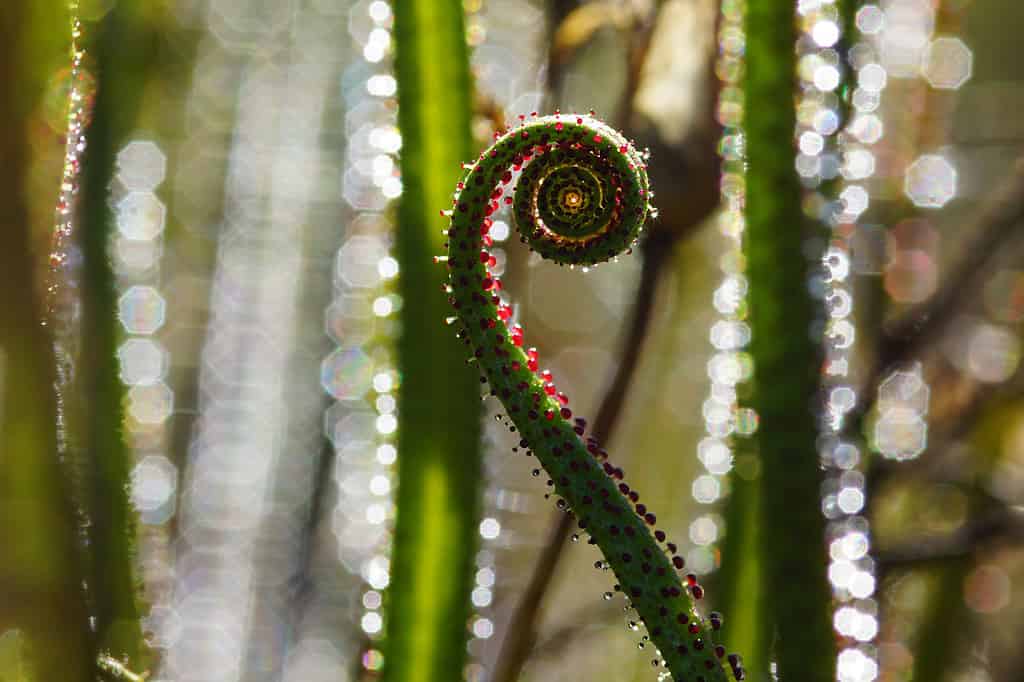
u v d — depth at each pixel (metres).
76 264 0.19
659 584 0.17
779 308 0.19
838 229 0.19
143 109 0.24
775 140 0.19
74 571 0.17
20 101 0.17
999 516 0.23
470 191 0.17
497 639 0.23
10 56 0.17
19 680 0.17
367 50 0.19
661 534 0.17
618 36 0.23
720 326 0.20
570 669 0.24
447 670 0.18
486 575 0.19
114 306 0.19
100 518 0.18
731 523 0.19
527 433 0.17
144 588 0.18
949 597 0.22
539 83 0.22
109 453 0.18
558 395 0.17
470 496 0.18
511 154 0.18
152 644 0.18
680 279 0.24
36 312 0.17
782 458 0.18
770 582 0.18
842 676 0.18
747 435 0.19
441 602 0.18
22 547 0.17
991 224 0.24
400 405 0.19
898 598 0.24
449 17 0.19
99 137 0.19
